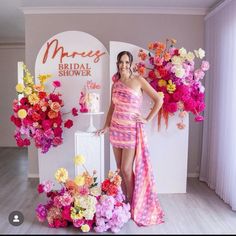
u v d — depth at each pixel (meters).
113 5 3.74
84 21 3.87
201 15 3.91
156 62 3.01
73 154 3.43
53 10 3.82
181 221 2.71
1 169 4.55
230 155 3.04
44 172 3.44
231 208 3.00
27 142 3.26
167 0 3.53
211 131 3.64
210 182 3.65
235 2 2.91
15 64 6.39
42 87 3.13
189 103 3.07
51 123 3.14
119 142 2.86
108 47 3.91
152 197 2.86
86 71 3.37
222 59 3.29
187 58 3.04
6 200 3.20
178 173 3.39
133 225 2.64
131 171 2.91
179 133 3.32
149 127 3.30
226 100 3.17
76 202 2.46
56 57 3.35
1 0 3.53
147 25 3.89
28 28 3.86
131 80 2.85
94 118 3.39
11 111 6.49
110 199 2.52
